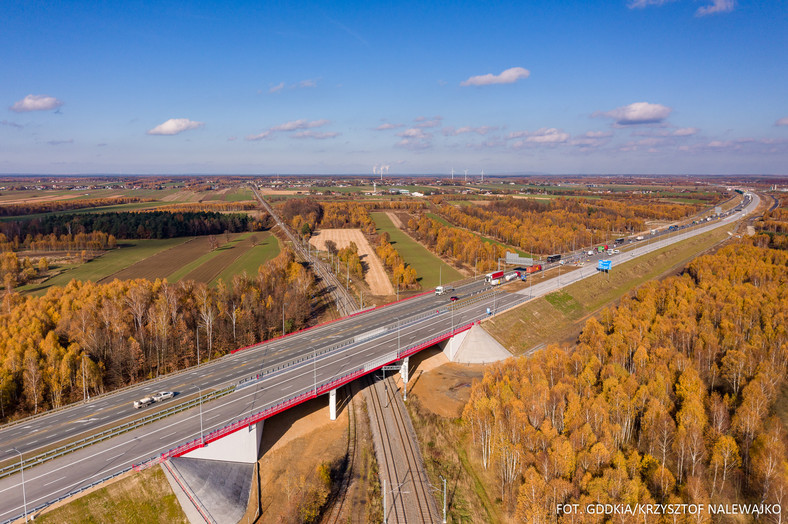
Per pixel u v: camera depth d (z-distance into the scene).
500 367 117.88
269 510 83.81
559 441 79.50
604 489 71.12
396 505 84.56
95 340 119.69
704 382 115.44
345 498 86.88
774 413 101.12
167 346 128.12
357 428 107.62
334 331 146.75
